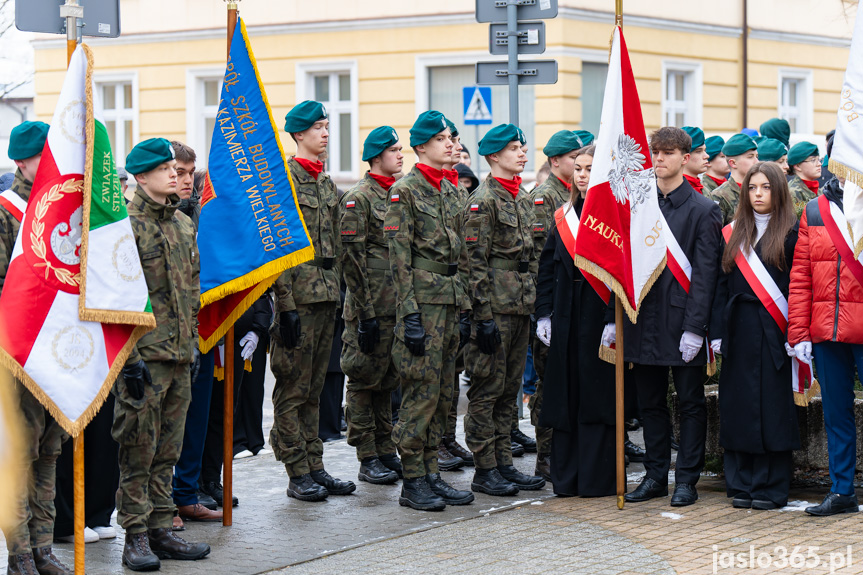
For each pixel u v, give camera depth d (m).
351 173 20.08
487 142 7.48
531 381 10.27
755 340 6.75
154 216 5.80
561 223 7.33
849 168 6.36
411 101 19.42
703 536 6.16
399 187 6.87
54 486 5.63
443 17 19.05
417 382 6.89
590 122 19.39
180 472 6.71
